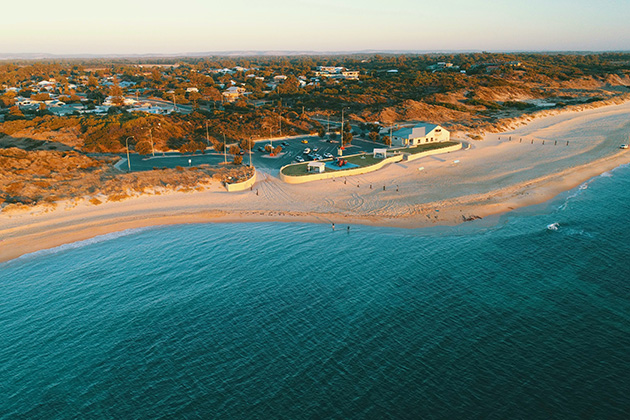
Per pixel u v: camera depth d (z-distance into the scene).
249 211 75.69
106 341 41.69
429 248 60.09
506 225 66.75
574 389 34.31
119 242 64.44
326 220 71.31
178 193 82.44
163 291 50.75
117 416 32.88
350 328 42.88
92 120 133.50
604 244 59.59
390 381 35.62
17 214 69.38
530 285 49.78
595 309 44.75
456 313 44.81
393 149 117.31
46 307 47.53
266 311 46.31
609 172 94.06
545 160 104.25
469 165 101.12
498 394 34.00
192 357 39.31
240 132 139.00
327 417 32.22
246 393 34.84
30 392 35.22
